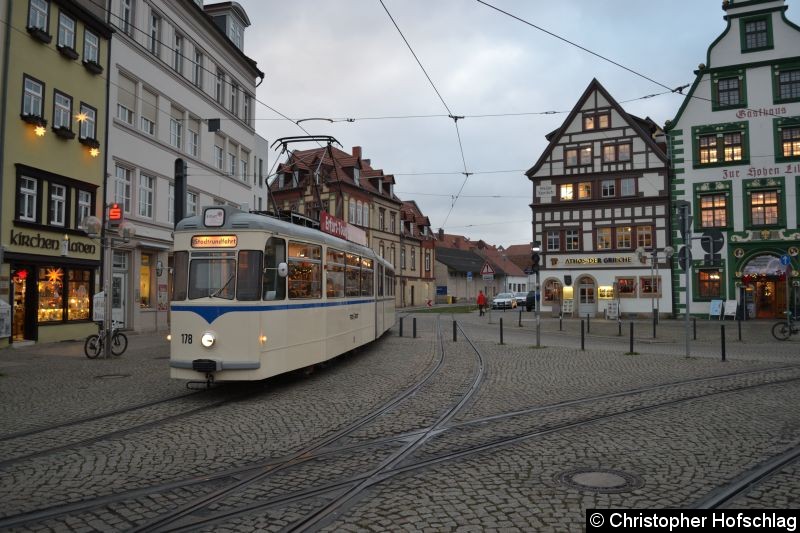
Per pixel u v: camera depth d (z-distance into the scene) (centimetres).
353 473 588
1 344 1741
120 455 656
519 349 1802
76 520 471
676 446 678
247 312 982
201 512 487
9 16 1781
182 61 2708
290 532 441
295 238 1113
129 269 2366
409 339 2164
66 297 2030
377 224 5562
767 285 3350
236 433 753
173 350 1001
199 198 2850
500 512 475
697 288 3512
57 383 1155
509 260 9462
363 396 1012
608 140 3828
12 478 578
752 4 3388
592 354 1658
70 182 2025
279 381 1183
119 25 2294
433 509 482
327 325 1259
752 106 3391
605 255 3803
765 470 582
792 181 3294
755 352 1722
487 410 898
